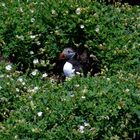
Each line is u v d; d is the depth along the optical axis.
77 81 8.73
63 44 10.21
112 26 10.17
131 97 8.26
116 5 11.27
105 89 8.36
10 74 9.17
